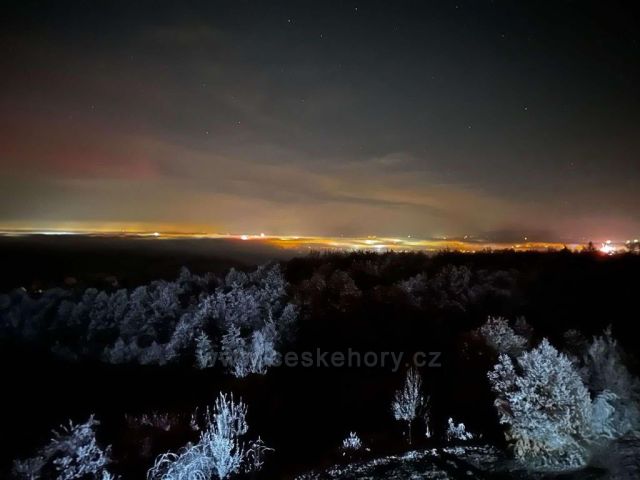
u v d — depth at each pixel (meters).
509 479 4.70
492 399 6.72
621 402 6.03
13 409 7.61
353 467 5.14
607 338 7.89
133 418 6.98
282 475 5.04
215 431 6.05
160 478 4.90
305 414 7.04
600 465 4.83
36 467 4.80
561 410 5.25
